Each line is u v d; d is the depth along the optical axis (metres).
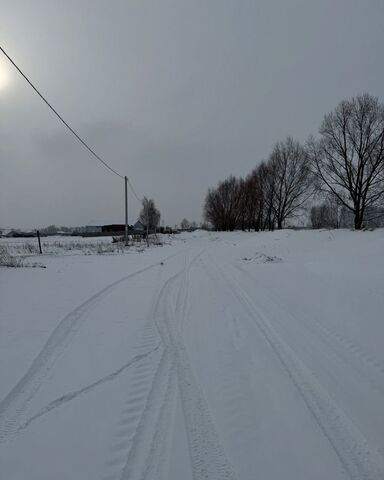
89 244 33.56
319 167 31.50
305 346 5.34
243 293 9.23
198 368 4.59
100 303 7.97
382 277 8.92
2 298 8.33
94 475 2.66
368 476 2.67
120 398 3.80
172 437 3.14
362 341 5.46
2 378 4.18
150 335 5.87
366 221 33.72
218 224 75.44
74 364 4.65
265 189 52.56
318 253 17.38
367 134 27.77
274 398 3.82
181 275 12.52
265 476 2.67
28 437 3.10
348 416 3.47
